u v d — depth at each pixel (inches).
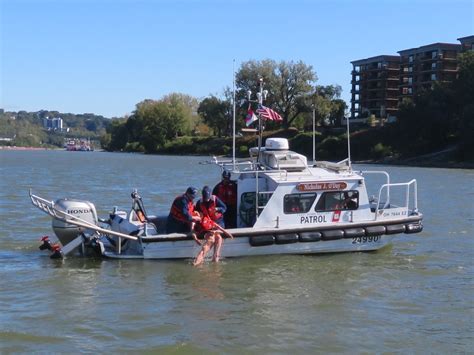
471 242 673.6
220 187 573.3
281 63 3786.9
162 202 1067.3
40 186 1391.5
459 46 4325.8
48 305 410.0
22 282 466.0
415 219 594.2
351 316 398.0
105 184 1491.1
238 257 546.9
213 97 4254.4
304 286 467.8
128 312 397.7
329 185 562.3
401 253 598.9
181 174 1972.2
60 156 4512.8
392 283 482.9
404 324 385.4
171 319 385.7
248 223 564.7
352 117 4832.7
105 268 509.0
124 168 2388.0
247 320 386.0
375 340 356.8
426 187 1455.5
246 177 563.2
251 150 595.5
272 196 548.4
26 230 704.4
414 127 3117.6
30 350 332.5
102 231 527.2
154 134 4726.9
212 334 360.8
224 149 3838.6
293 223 556.1
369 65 4889.3
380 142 3186.5
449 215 915.4
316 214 561.9
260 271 508.7
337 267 529.0
